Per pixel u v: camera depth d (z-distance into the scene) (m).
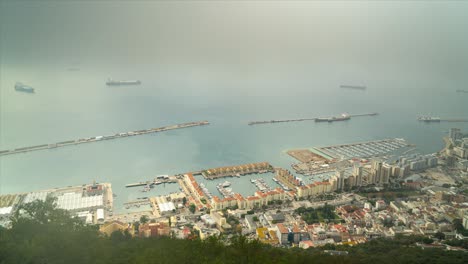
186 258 89.88
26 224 98.88
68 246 92.31
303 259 94.94
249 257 91.00
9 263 83.62
